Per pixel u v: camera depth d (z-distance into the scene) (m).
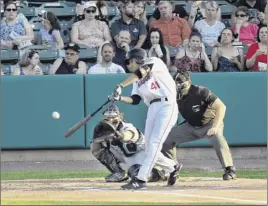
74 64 28.61
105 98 27.42
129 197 15.30
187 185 18.11
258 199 14.83
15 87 27.44
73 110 27.45
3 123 27.47
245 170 23.25
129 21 29.72
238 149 28.08
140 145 17.64
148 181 17.95
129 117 27.36
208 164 25.66
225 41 29.17
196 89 19.33
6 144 27.52
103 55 28.16
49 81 27.39
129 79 16.62
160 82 16.64
